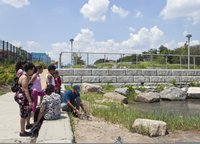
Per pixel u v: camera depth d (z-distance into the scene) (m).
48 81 11.91
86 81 26.19
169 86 27.48
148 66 28.56
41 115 9.62
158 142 8.78
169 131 10.43
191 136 9.82
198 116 13.47
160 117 12.19
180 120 11.65
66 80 25.78
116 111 13.12
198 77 29.69
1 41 28.89
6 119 10.87
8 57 31.80
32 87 9.91
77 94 11.87
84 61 26.66
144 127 9.75
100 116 12.44
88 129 9.70
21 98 8.39
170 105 21.73
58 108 9.88
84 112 11.95
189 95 25.92
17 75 8.66
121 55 27.77
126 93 23.88
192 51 37.91
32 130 8.67
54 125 8.93
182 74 29.19
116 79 27.02
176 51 39.66
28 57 46.28
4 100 16.06
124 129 10.23
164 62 29.30
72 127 9.37
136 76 27.62
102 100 18.44
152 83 28.12
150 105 21.58
